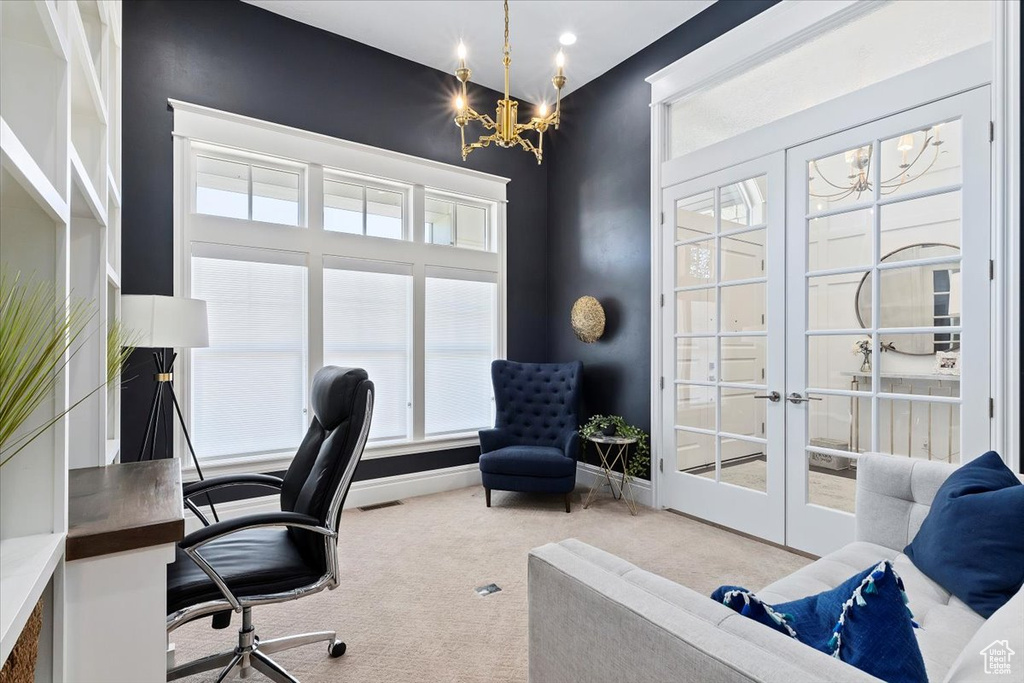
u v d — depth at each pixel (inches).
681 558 106.3
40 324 42.2
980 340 86.2
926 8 95.8
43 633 42.1
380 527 125.0
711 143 133.6
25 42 43.8
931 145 92.5
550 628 39.1
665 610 31.6
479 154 168.9
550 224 183.3
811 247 109.3
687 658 28.2
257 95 129.5
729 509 123.6
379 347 147.8
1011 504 52.8
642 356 146.9
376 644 75.5
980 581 51.6
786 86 117.6
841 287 104.6
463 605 87.0
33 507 42.4
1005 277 83.3
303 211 137.4
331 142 138.9
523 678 68.0
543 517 132.9
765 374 117.1
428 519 131.1
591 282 165.2
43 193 36.9
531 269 180.5
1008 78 83.0
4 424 35.7
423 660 71.8
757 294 119.3
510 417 159.8
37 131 43.8
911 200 94.7
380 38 143.1
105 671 44.1
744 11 120.9
